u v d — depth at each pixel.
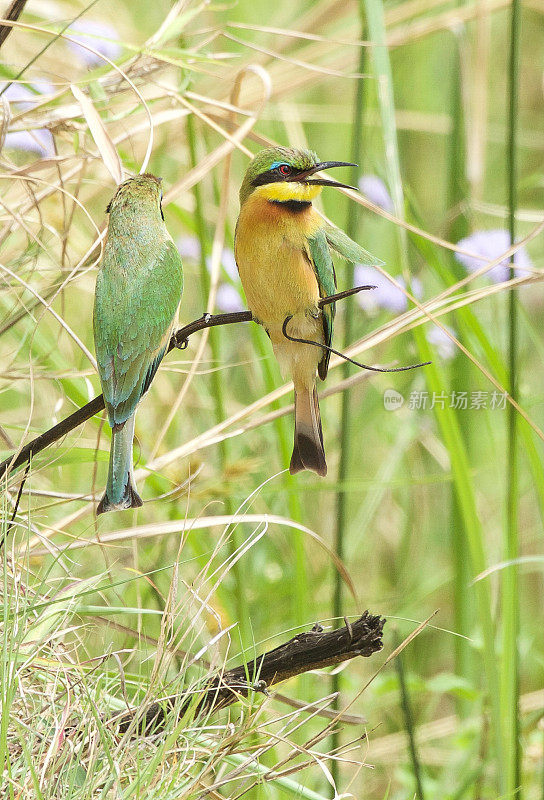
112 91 9.38
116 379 6.98
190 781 6.43
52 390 10.60
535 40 17.00
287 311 7.96
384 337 8.59
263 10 15.88
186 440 11.73
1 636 6.75
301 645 6.84
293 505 10.13
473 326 9.56
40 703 6.71
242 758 6.89
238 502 11.31
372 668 11.65
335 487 10.23
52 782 6.12
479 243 11.52
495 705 9.18
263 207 7.86
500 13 16.94
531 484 12.79
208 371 9.10
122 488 6.80
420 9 12.44
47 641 6.78
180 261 7.33
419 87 16.44
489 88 17.03
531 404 11.75
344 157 15.62
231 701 7.01
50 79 11.04
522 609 12.97
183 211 11.37
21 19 11.28
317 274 7.99
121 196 7.39
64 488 10.93
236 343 12.80
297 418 8.30
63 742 6.36
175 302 7.21
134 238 7.25
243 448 12.34
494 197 16.22
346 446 10.42
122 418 6.94
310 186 7.94
